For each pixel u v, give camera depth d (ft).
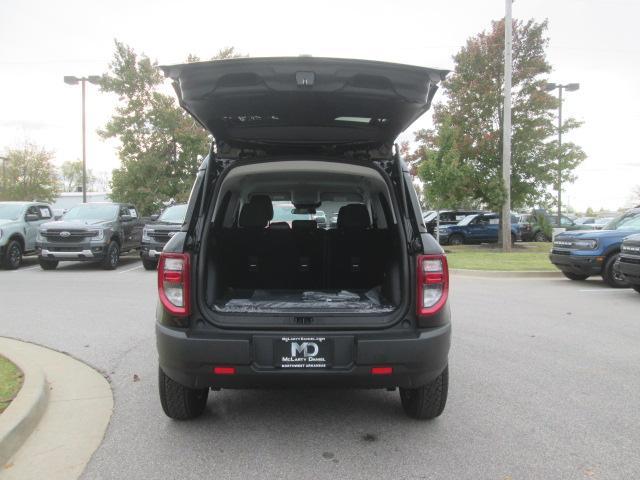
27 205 53.21
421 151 77.25
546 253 64.54
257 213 15.81
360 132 13.55
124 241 52.24
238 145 13.97
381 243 15.06
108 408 14.32
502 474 10.78
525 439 12.43
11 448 11.69
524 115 74.13
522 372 17.62
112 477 10.66
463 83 75.31
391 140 13.98
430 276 11.76
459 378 16.98
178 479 10.59
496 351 20.21
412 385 11.68
